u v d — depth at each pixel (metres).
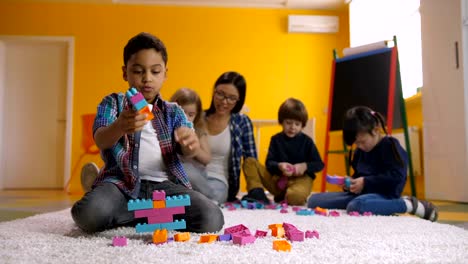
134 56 1.12
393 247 0.89
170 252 0.81
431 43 2.71
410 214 1.73
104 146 1.06
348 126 1.85
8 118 4.44
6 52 4.45
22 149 4.43
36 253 0.81
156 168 1.19
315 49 4.42
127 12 4.38
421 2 2.81
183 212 0.98
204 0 4.36
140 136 1.17
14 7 4.36
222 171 2.27
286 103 2.44
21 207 2.21
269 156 2.45
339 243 0.92
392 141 1.80
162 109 1.24
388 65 2.77
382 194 1.75
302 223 1.31
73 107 4.32
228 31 4.39
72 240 0.96
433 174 2.72
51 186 4.40
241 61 4.38
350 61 3.04
